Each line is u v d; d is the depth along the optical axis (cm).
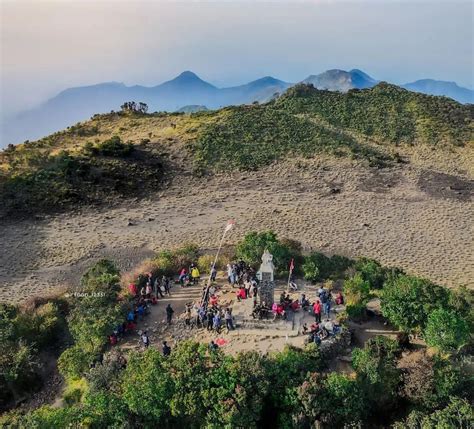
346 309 3036
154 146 7831
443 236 5484
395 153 8131
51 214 5928
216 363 2394
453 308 2888
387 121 9356
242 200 6475
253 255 3766
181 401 2231
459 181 7200
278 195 6612
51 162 6900
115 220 5884
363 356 2459
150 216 6016
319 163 7594
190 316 3105
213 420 2167
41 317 3322
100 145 7406
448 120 9525
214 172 7325
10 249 5109
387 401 2372
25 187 6272
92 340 2877
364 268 3834
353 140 8450
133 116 9606
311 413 2194
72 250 5100
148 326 3081
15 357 2852
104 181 6681
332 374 2319
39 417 2245
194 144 7888
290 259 3797
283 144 8100
